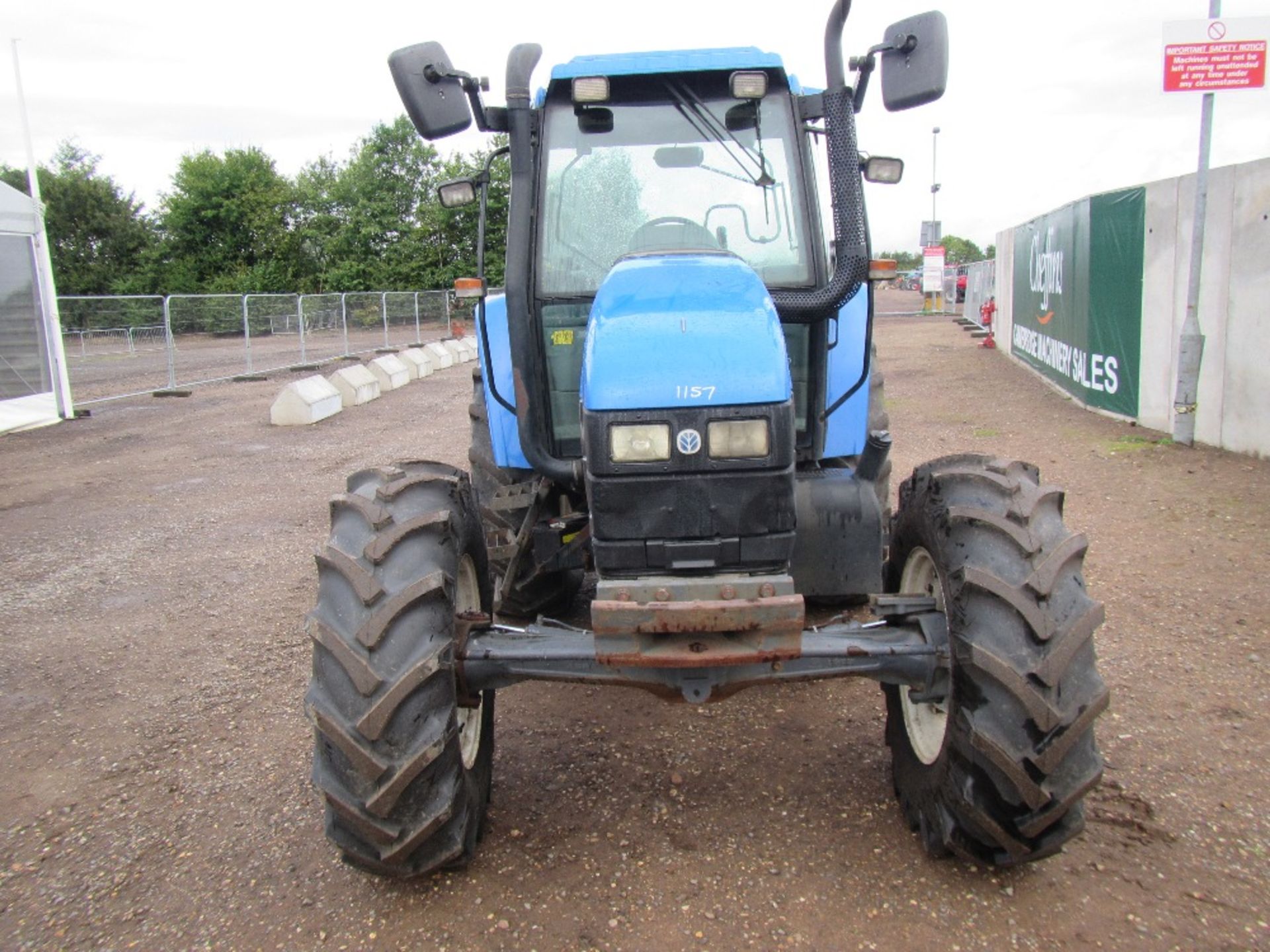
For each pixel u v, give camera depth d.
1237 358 8.27
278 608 5.79
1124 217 10.34
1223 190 8.34
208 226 54.25
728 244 3.85
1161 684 4.23
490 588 3.67
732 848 3.20
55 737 4.22
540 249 3.82
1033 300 15.59
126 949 2.86
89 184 55.38
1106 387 10.94
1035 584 2.67
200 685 4.71
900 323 30.12
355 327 25.73
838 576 4.05
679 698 2.94
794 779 3.62
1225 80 7.98
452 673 2.82
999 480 2.92
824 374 3.89
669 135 3.86
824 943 2.73
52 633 5.47
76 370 18.69
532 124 3.84
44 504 8.83
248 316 21.19
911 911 2.85
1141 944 2.68
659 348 2.80
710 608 2.62
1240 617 4.91
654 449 2.73
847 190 3.51
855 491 4.08
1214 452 8.45
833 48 3.48
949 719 2.80
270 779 3.80
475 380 5.02
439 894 3.02
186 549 7.14
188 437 12.52
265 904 3.03
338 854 3.28
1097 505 7.03
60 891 3.14
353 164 49.06
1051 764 2.58
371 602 2.75
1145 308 9.89
